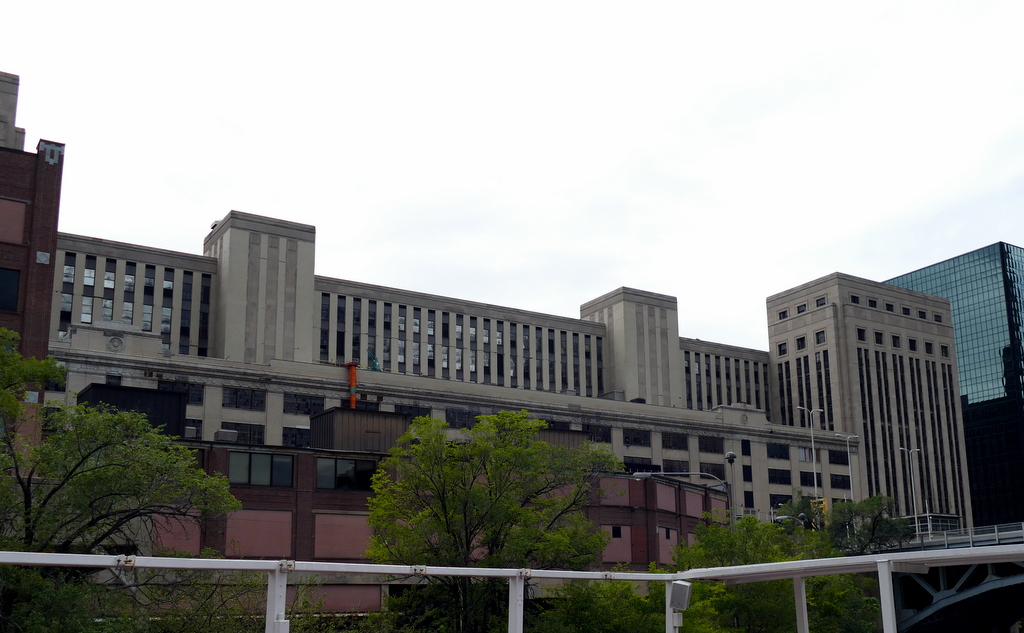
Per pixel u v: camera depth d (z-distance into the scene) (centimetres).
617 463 5106
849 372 16425
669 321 16200
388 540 4828
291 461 5841
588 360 15850
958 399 17725
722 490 8294
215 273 12738
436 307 14688
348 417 6531
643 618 4419
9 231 5984
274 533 5656
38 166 6150
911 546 10206
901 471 16412
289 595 4647
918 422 16938
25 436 4041
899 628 9206
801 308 17450
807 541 5966
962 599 8650
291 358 12312
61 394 8450
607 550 6569
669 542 7062
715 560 5447
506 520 4662
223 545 5409
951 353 17938
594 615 4425
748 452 12975
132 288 12238
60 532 3772
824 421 16588
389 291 14300
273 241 12606
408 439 4878
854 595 6919
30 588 3241
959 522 15450
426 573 2491
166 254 12531
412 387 10362
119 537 4934
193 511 5297
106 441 3703
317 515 5816
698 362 17025
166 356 9081
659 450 12062
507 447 4725
